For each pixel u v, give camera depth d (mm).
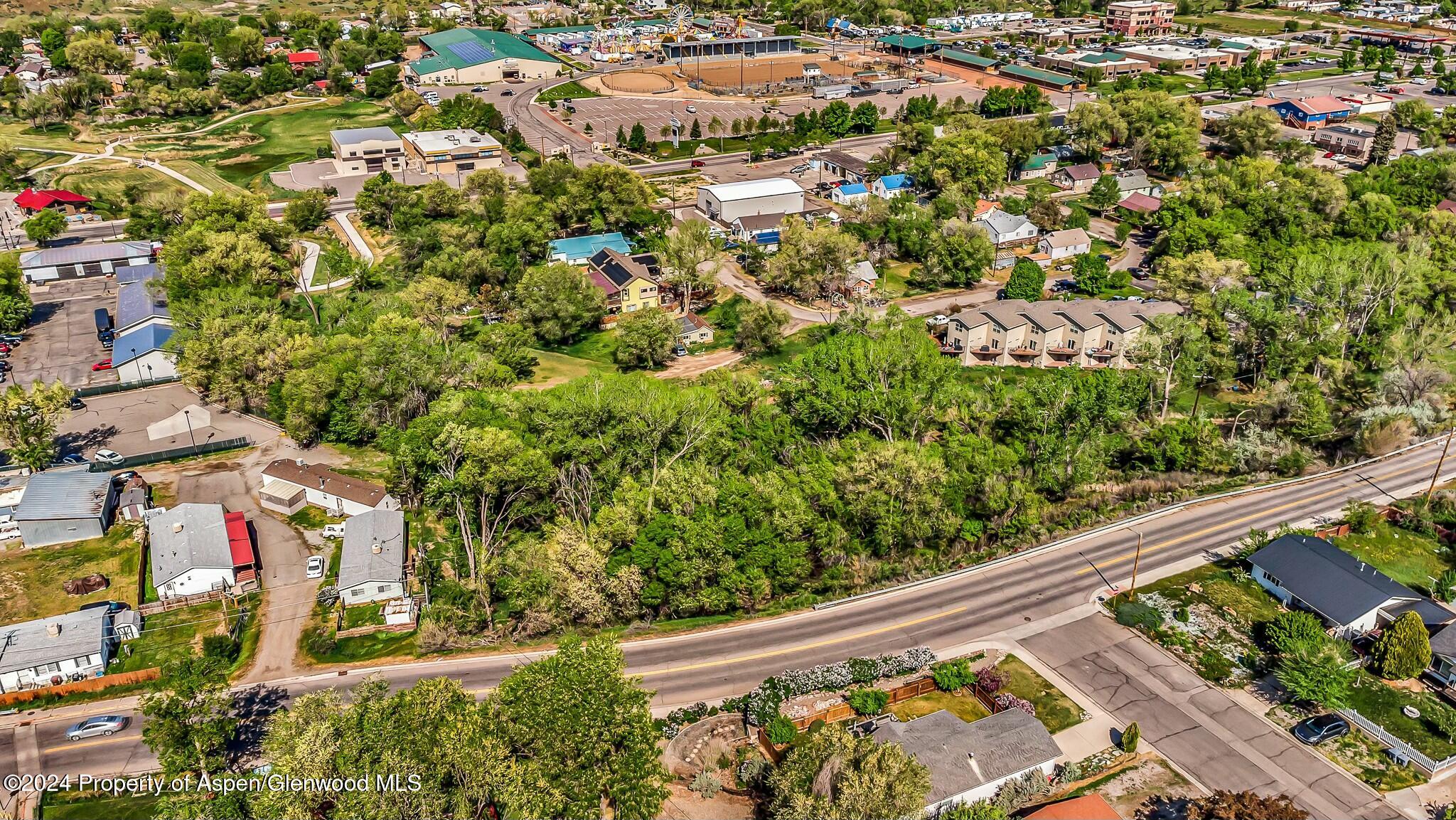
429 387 113625
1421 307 140625
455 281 153375
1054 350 138625
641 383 103250
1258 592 88500
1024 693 76812
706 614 88438
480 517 98750
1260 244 167500
